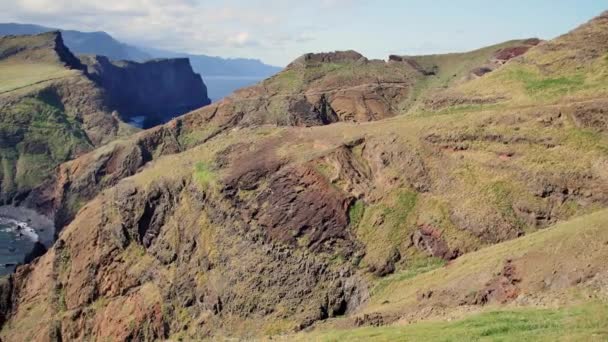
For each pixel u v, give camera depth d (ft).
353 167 260.01
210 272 260.83
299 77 523.29
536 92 264.31
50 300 311.47
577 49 280.92
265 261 245.24
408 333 129.29
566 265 139.33
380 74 518.78
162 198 308.40
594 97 240.12
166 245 290.15
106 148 519.60
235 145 315.58
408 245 223.10
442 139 248.93
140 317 269.44
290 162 274.98
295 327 215.10
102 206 331.36
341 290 221.25
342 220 240.12
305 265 234.17
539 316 118.93
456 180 232.32
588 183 201.26
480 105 277.03
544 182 209.67
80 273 310.86
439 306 158.40
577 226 155.84
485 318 126.82
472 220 214.69
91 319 288.30
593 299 121.29
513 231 204.85
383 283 210.38
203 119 511.81
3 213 576.20
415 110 310.65
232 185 278.05
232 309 239.91
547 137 222.69
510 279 148.77
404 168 248.52
